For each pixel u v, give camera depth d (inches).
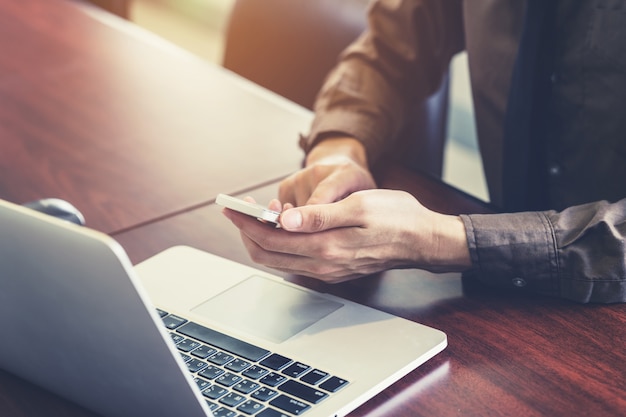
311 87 74.9
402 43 58.9
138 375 31.2
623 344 37.5
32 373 35.6
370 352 36.2
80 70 67.9
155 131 58.8
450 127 129.9
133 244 46.7
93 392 33.7
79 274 29.2
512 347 37.5
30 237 29.6
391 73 58.4
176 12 172.4
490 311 40.2
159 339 29.3
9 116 61.3
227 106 62.3
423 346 36.6
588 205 42.5
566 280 40.8
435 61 61.4
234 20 78.7
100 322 30.2
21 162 55.5
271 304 39.8
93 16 78.7
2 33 74.9
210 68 68.6
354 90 57.3
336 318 38.6
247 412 32.4
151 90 64.7
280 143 57.2
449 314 40.0
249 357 35.7
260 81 77.7
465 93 126.2
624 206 42.2
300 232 39.4
